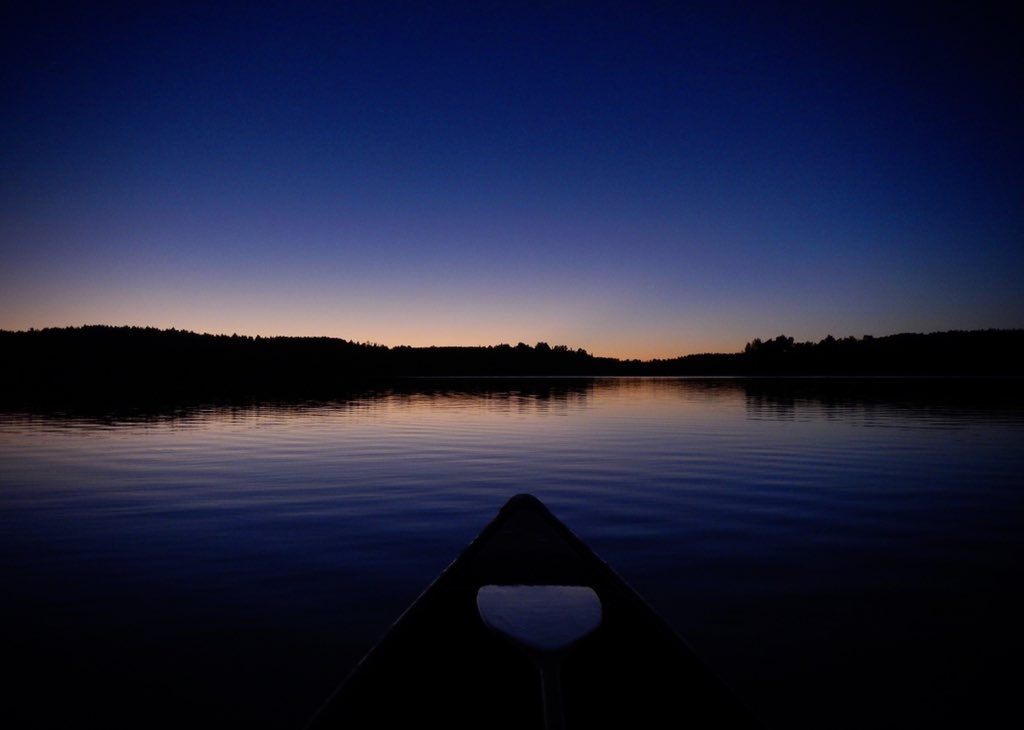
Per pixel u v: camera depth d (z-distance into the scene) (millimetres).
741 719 1529
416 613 1991
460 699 1892
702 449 10312
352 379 72500
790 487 7023
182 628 3275
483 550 2656
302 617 3414
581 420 16406
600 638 2195
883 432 12680
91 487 7070
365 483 7344
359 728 1576
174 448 10484
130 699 2605
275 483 7328
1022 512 5828
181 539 4941
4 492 6797
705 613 3443
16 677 2785
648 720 1738
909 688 2676
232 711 2521
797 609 3502
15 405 21016
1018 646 3064
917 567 4234
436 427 14555
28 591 3807
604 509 5973
